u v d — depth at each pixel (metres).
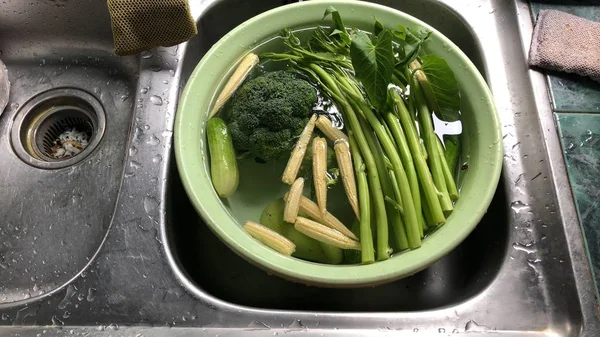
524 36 0.73
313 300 0.67
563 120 0.68
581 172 0.64
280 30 0.69
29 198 0.76
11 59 0.88
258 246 0.56
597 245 0.60
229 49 0.67
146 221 0.62
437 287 0.67
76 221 0.74
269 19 0.68
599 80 0.69
